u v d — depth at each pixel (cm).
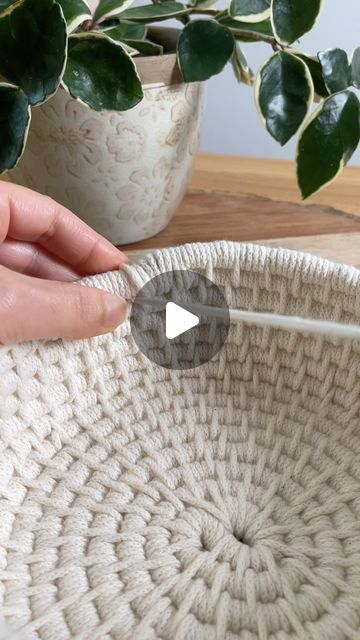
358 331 37
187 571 37
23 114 39
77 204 52
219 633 35
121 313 40
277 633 35
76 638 34
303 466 41
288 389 44
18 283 37
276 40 45
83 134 47
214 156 74
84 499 40
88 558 37
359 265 54
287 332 43
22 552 37
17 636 33
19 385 40
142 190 52
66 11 41
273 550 38
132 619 35
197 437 43
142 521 39
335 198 64
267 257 42
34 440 41
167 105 48
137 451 42
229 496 41
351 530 38
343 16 72
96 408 43
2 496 39
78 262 50
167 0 55
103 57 41
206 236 58
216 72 46
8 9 37
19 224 47
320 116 44
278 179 68
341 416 42
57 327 38
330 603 35
